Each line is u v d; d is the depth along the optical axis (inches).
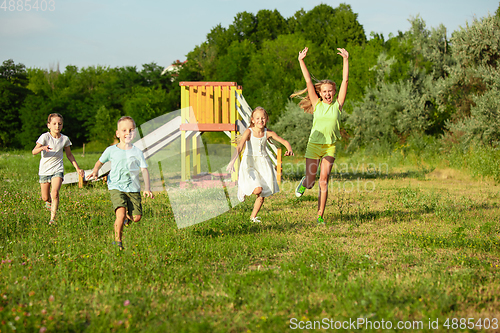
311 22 2277.3
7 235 202.7
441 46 1015.0
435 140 811.4
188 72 2199.8
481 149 620.1
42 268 150.6
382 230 224.8
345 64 249.6
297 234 214.1
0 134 1865.2
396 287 128.6
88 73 3132.4
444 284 133.9
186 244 189.2
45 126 1873.8
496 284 136.3
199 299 123.6
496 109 687.7
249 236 205.5
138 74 2417.6
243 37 2433.6
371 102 934.4
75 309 114.4
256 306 117.6
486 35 817.5
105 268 149.0
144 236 202.7
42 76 3240.7
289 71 1535.4
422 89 919.7
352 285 128.4
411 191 371.6
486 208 300.2
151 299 122.5
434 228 228.7
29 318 106.3
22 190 374.6
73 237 201.2
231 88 490.9
